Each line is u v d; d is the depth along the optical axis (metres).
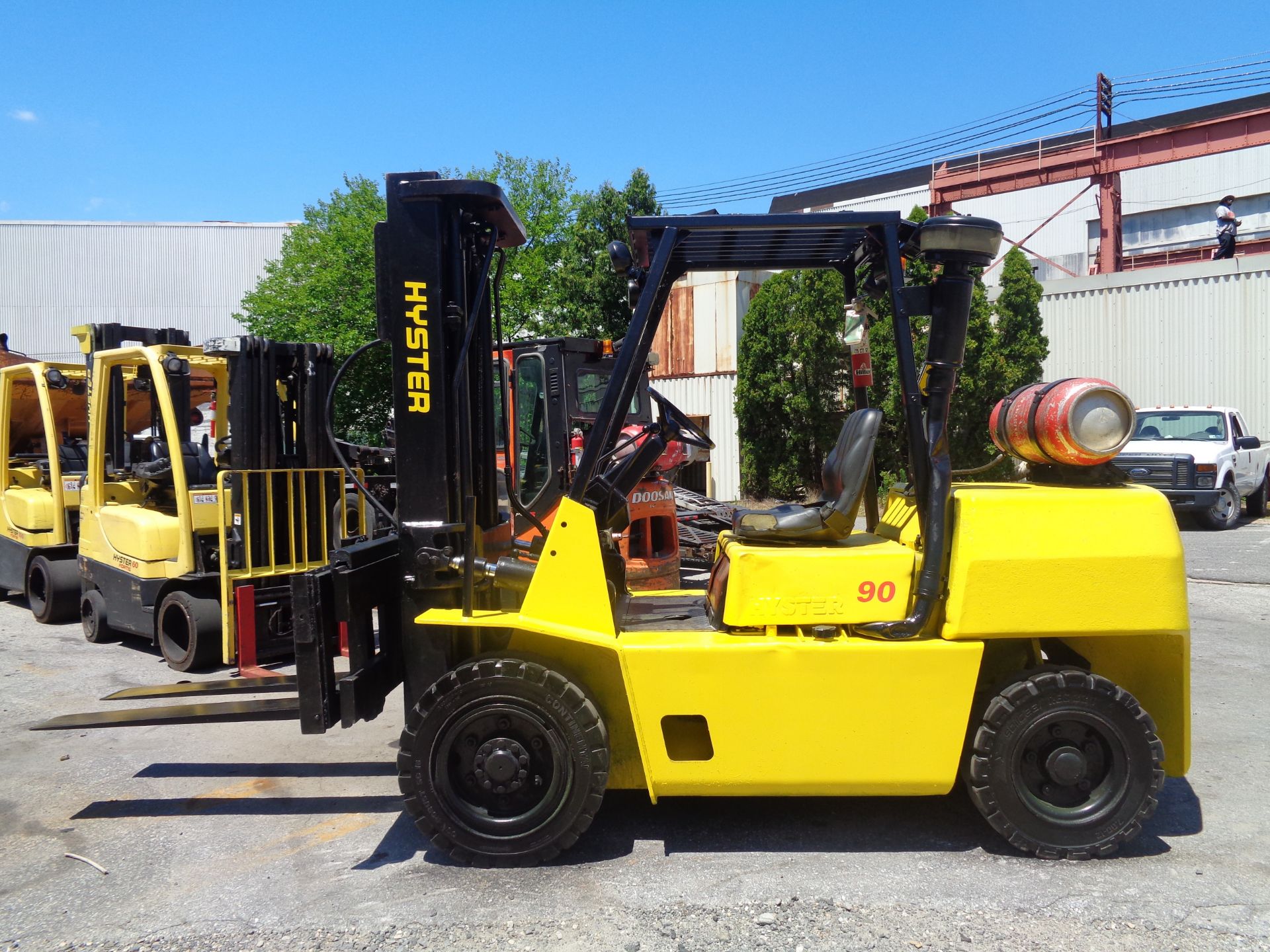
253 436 6.74
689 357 24.03
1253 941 2.95
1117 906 3.18
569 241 23.16
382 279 3.92
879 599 3.54
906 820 3.94
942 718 3.46
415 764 3.53
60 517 8.53
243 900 3.33
